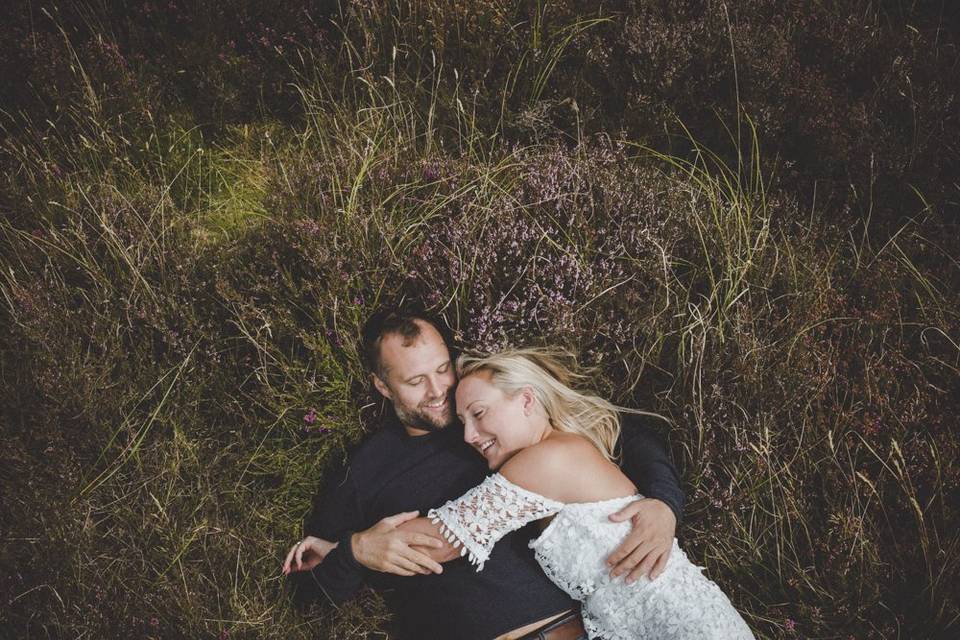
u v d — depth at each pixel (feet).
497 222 9.45
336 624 9.02
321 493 9.31
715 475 8.95
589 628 7.61
